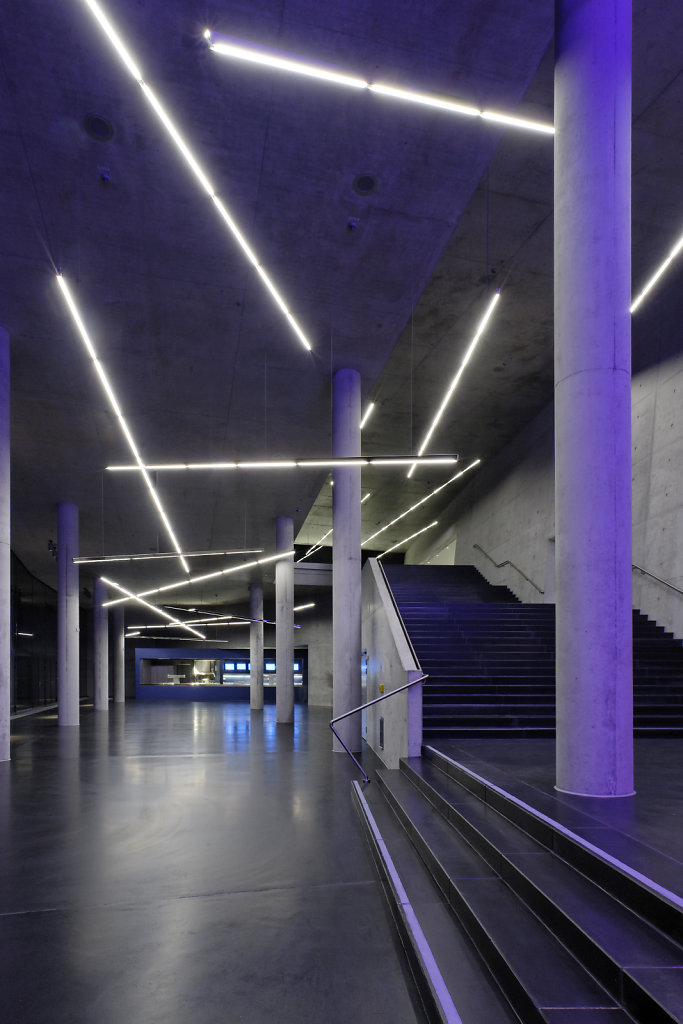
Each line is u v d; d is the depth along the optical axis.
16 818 6.81
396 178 7.50
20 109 6.50
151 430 13.88
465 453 20.80
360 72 6.38
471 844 4.70
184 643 42.50
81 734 15.80
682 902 2.89
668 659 10.84
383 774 7.86
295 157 7.18
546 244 11.34
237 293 9.30
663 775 5.93
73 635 18.86
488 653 11.55
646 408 12.94
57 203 7.62
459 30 6.02
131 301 9.41
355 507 11.98
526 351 14.98
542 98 8.50
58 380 11.56
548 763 6.57
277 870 5.07
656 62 8.11
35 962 3.56
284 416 13.34
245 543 24.47
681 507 11.75
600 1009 2.57
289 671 19.81
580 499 5.34
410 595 17.12
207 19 5.74
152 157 7.08
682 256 11.95
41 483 16.95
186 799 7.68
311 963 3.54
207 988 3.27
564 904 3.26
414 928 3.66
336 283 9.15
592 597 5.22
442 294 12.80
